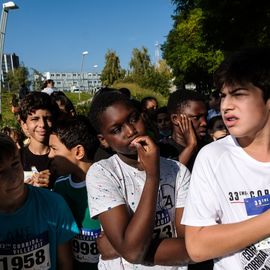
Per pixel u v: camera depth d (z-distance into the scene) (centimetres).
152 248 184
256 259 156
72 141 249
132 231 170
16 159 203
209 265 263
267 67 151
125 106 193
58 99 523
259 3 1495
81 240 236
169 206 198
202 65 3080
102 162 201
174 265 182
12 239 208
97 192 189
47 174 267
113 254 193
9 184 200
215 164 165
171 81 4331
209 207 163
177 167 207
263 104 151
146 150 178
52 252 221
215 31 1655
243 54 156
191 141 320
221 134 407
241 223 148
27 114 367
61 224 222
